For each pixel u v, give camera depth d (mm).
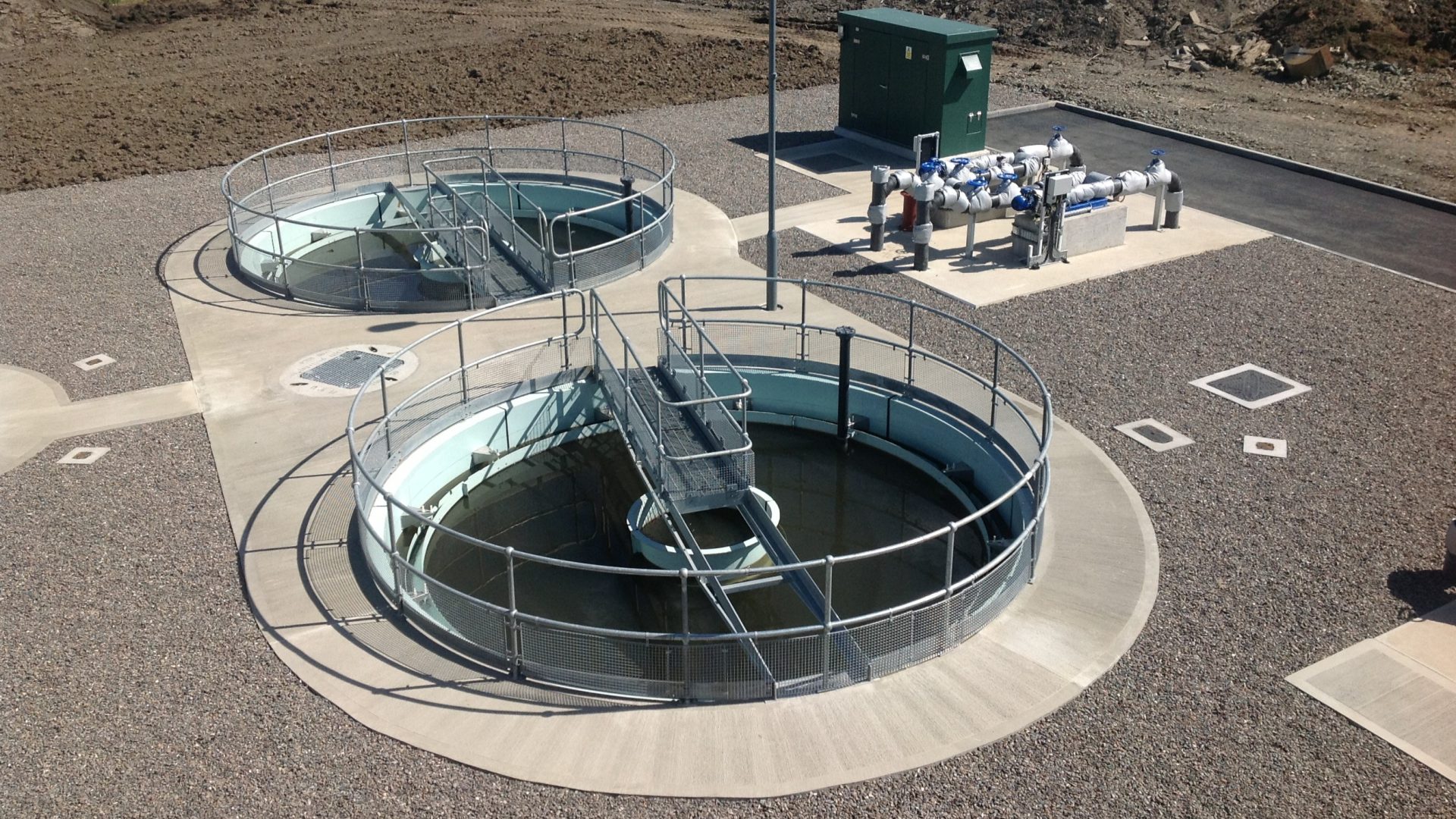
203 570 11273
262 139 25797
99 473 12961
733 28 35344
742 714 9336
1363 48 29672
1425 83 28000
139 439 13672
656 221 18453
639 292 17609
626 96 28703
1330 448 13070
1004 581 10391
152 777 8703
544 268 17484
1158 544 11438
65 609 10664
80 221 20844
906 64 22953
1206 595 10664
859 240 19375
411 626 10484
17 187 22766
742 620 11594
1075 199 18344
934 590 11906
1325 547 11336
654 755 8898
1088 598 10656
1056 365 15016
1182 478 12555
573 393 15008
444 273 17797
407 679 9773
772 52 15641
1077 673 9703
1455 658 9812
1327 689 9477
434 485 13875
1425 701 9344
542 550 12922
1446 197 21141
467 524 13484
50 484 12758
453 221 19688
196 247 19609
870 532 13070
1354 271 17922
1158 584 10836
